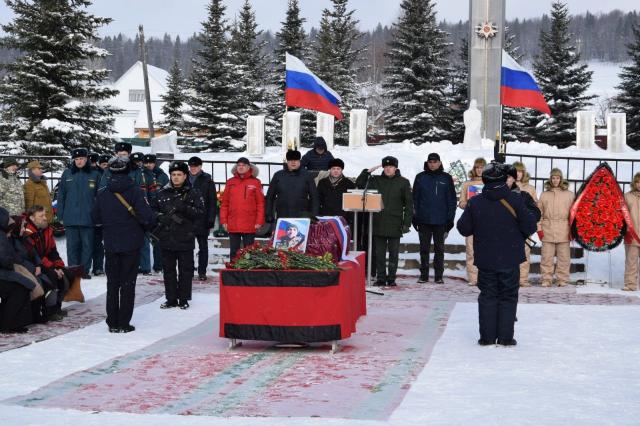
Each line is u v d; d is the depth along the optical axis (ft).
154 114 290.15
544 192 45.16
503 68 72.64
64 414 20.27
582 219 44.57
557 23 165.99
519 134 160.25
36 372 25.18
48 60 102.73
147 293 41.73
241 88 155.84
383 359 26.99
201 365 26.27
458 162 66.23
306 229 31.50
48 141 101.09
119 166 32.17
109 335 31.55
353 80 175.63
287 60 60.18
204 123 151.74
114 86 301.43
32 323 33.60
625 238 43.78
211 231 53.98
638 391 22.36
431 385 23.20
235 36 174.60
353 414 20.13
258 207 44.73
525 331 31.89
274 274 28.12
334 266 28.32
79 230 45.70
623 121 88.79
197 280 46.65
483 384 23.25
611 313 36.04
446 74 159.63
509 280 28.99
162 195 37.47
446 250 51.67
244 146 149.89
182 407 21.06
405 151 82.12
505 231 28.91
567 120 162.40
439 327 32.96
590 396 21.77
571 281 46.24
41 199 47.47
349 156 77.56
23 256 33.50
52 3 102.89
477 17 92.02
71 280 36.35
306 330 27.99
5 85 101.91
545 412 20.15
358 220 46.85
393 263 44.78
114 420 19.66
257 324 28.25
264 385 23.52
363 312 35.45
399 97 159.63
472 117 83.46
